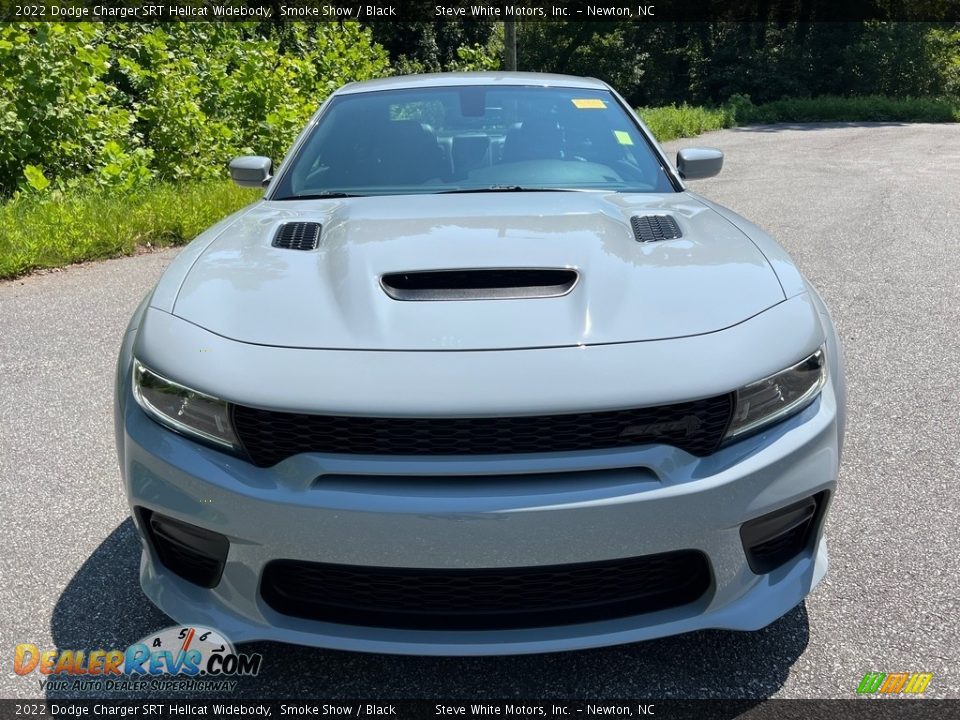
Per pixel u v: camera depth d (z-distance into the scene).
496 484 1.66
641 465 1.68
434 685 1.96
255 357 1.75
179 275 2.13
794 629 2.13
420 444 1.65
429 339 1.75
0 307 5.10
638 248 2.19
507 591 1.77
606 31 39.03
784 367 1.80
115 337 4.53
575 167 3.01
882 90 33.28
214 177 9.48
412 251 2.11
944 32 34.06
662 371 1.69
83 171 8.34
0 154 7.67
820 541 2.01
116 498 2.85
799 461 1.81
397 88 3.52
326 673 2.01
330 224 2.45
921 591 2.28
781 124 24.83
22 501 2.82
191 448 1.77
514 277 1.98
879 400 3.61
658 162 3.11
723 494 1.71
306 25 14.01
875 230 7.30
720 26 36.66
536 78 3.61
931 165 12.77
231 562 1.77
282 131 10.52
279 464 1.71
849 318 4.77
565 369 1.68
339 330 1.80
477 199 2.62
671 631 1.79
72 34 8.20
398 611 1.79
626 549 1.69
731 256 2.13
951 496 2.79
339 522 1.67
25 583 2.36
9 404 3.65
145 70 9.31
